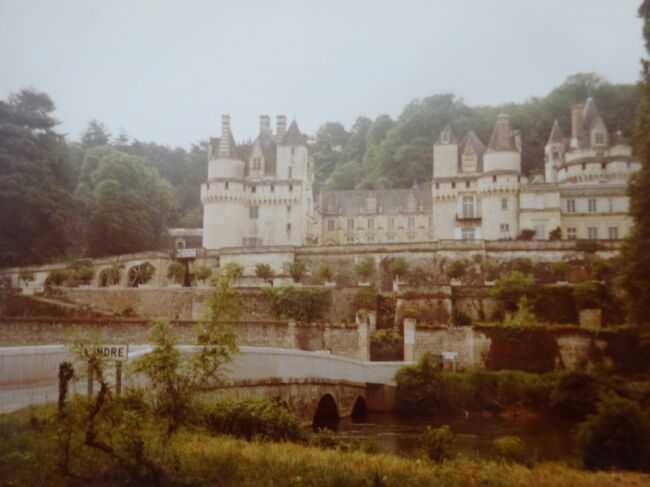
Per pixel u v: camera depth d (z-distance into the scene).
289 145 104.50
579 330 58.94
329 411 45.16
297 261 89.31
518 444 29.45
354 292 74.50
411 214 114.75
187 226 136.38
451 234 99.31
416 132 155.88
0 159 89.56
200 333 21.09
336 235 116.69
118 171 105.50
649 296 43.41
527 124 142.38
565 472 23.77
